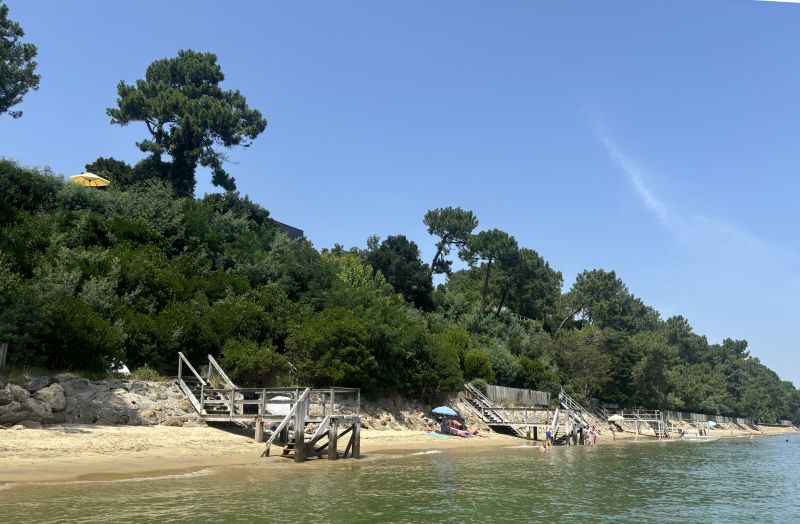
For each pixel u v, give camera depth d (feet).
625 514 63.36
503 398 204.74
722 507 71.82
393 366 148.46
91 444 75.97
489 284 326.44
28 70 156.56
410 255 278.26
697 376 478.59
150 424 92.63
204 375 111.75
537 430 180.34
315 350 128.47
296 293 161.48
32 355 89.15
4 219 122.42
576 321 412.57
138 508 51.39
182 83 246.88
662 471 109.50
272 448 92.63
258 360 115.85
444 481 78.28
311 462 87.76
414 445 124.88
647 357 311.47
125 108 223.51
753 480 101.65
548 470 98.43
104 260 118.42
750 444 242.58
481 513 58.44
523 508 62.54
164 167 223.71
